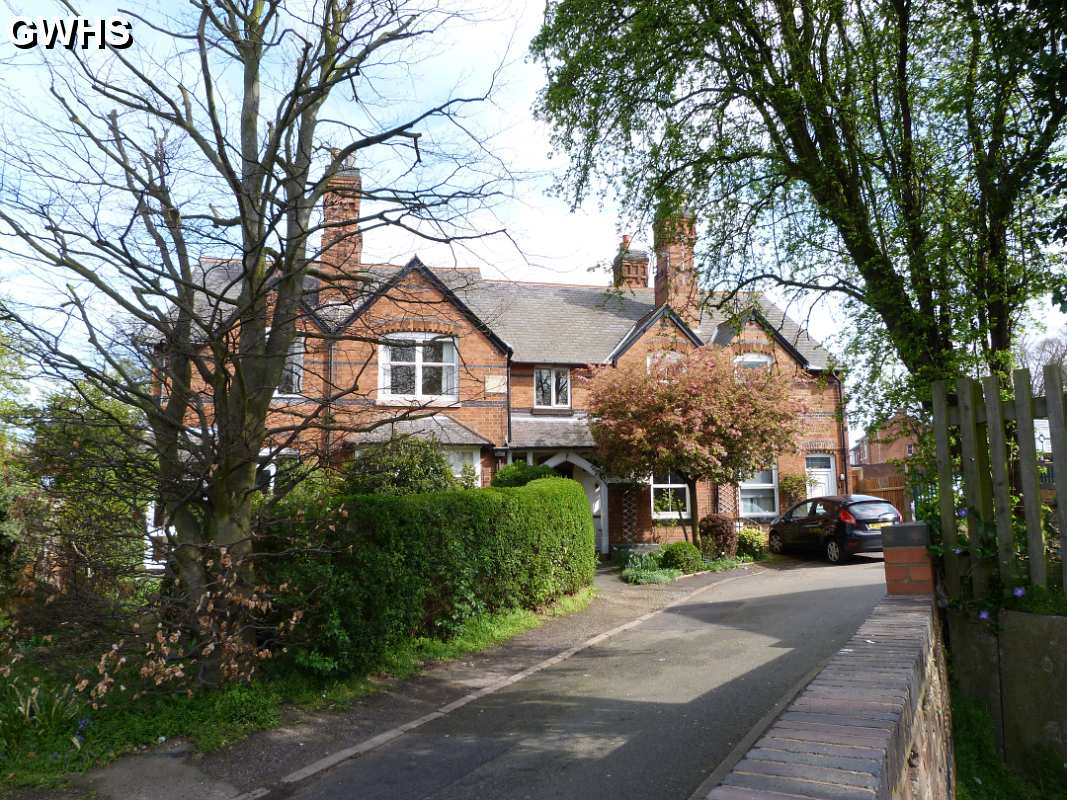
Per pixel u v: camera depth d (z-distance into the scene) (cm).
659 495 2166
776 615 1120
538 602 1216
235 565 716
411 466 1450
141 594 734
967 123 723
